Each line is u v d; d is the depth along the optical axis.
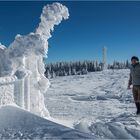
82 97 25.02
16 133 6.70
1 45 10.00
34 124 7.23
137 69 11.04
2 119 7.64
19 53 9.56
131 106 18.11
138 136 7.52
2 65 9.65
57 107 17.84
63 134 6.41
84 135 6.38
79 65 88.00
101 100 22.89
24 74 9.42
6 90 9.12
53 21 10.58
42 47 9.55
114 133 7.65
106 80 48.22
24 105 9.98
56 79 59.38
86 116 13.12
